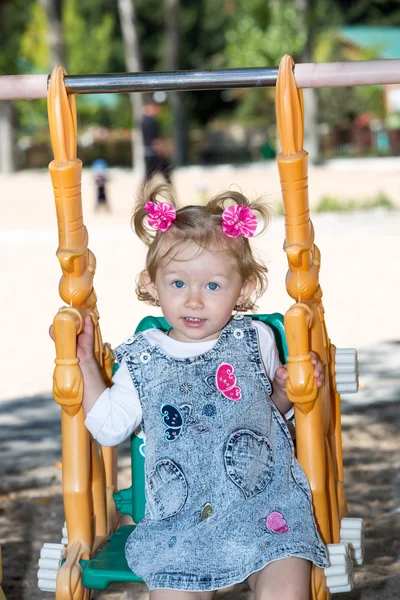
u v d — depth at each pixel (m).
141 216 2.78
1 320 8.52
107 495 3.00
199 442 2.54
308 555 2.38
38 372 6.74
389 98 37.19
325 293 9.13
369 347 7.04
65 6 36.75
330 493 2.71
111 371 2.85
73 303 2.62
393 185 19.53
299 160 2.45
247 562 2.37
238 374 2.64
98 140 34.09
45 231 14.48
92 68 36.91
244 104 42.78
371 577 3.54
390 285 9.41
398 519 4.08
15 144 30.62
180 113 30.80
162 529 2.49
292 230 2.52
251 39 30.70
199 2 45.72
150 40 46.16
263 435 2.57
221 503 2.48
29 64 33.84
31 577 3.65
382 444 5.07
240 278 2.69
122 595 3.53
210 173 25.89
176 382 2.62
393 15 49.28
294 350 2.53
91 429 2.60
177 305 2.64
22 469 4.87
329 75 2.47
